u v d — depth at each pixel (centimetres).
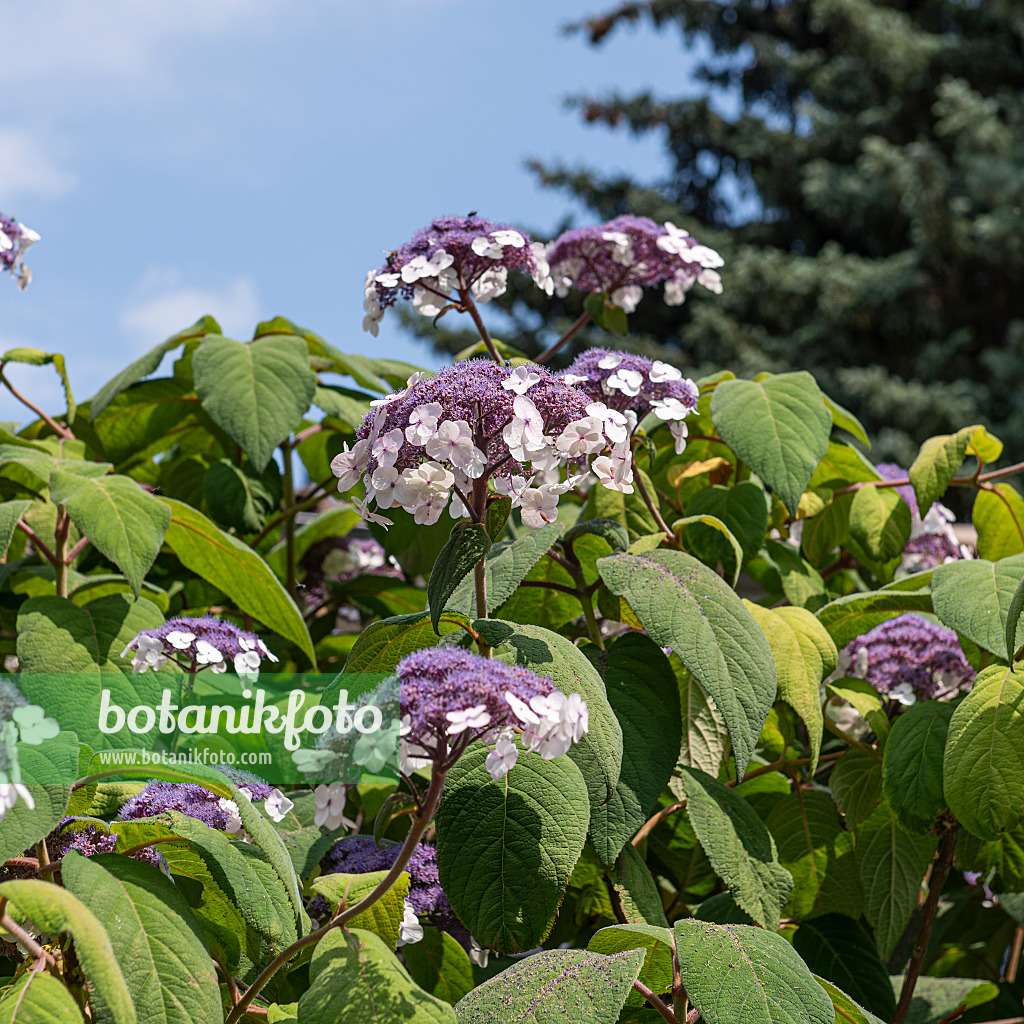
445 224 218
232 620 299
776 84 1980
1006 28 1736
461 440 150
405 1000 130
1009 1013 242
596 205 1922
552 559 234
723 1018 139
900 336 1664
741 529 249
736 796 203
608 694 194
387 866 189
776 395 244
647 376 209
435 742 133
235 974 161
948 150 1702
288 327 308
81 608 219
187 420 331
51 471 224
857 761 224
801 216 1834
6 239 256
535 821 159
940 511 308
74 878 133
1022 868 214
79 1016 125
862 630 239
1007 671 198
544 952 157
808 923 230
